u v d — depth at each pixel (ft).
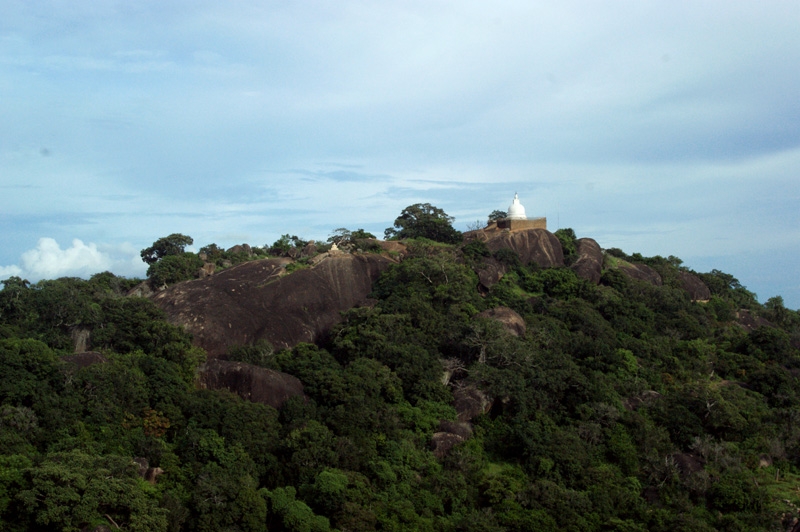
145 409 187.11
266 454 184.24
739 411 236.02
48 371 182.80
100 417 177.99
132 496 152.97
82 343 222.89
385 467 185.06
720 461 212.43
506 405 223.10
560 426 220.43
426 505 180.04
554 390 226.38
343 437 189.67
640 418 221.46
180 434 188.14
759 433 229.04
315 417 200.75
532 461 200.23
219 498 164.66
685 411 228.22
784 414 239.50
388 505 175.83
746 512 193.67
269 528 169.37
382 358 229.86
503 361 234.99
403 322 247.29
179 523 159.84
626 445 212.64
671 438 223.71
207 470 173.37
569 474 198.08
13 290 229.45
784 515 192.03
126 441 177.68
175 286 254.06
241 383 206.59
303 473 177.99
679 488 201.46
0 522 143.43
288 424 196.03
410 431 204.54
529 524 174.70
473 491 188.96
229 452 180.14
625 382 246.27
